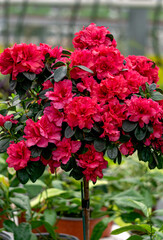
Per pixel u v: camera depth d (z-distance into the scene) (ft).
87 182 4.88
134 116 3.93
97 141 3.99
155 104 3.95
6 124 4.25
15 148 3.92
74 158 4.19
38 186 6.46
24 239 5.21
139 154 4.25
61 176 8.36
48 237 6.02
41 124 3.92
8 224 5.36
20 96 4.24
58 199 7.01
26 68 4.08
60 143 3.98
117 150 4.05
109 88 4.01
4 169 6.74
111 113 3.99
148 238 4.97
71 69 4.07
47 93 3.96
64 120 3.89
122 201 6.41
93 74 4.27
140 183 7.23
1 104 5.92
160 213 6.32
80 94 4.18
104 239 6.89
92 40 4.43
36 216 6.17
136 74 4.32
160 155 4.42
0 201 6.09
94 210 6.79
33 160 3.96
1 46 13.88
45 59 4.30
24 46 4.05
